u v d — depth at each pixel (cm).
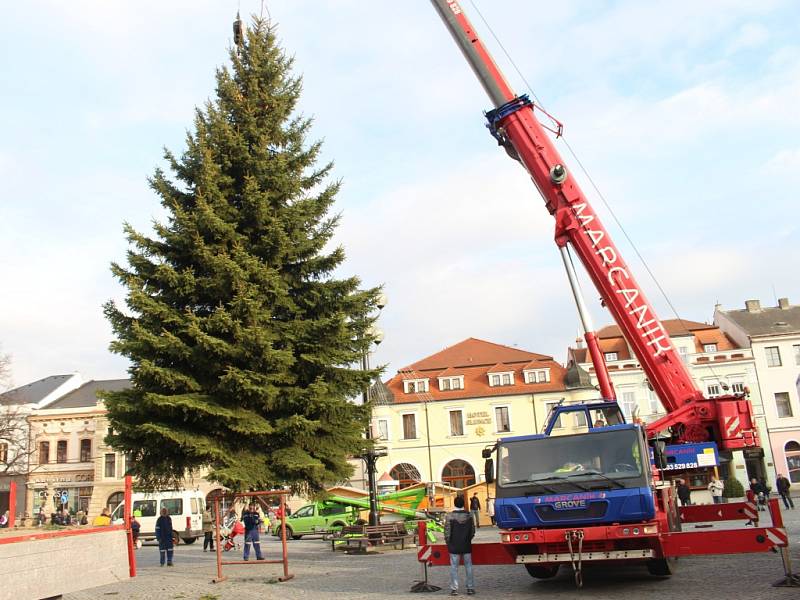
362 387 2094
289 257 2084
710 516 1583
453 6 1816
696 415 1589
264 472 1866
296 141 2227
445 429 5731
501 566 1634
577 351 6125
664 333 1622
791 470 5353
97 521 2434
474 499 3453
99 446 5831
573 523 1131
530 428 5628
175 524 3894
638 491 1106
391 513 2852
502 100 1762
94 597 1350
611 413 1320
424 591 1263
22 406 5953
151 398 1734
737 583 1149
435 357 6306
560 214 1684
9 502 1058
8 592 828
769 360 5562
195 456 1820
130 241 1941
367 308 2144
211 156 2025
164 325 1877
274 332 1981
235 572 1759
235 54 2252
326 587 1409
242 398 1864
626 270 1645
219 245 1947
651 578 1267
